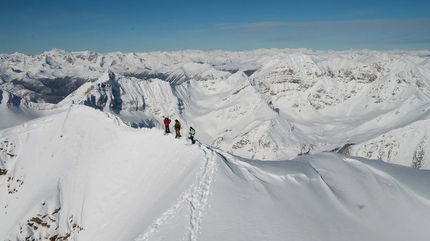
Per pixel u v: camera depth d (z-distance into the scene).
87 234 41.12
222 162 30.11
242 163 31.42
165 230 22.36
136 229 26.64
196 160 31.38
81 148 57.41
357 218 25.67
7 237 52.69
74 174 53.53
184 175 29.62
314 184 29.14
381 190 29.62
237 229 21.66
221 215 23.05
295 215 23.81
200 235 21.19
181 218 23.06
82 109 66.75
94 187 46.56
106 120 58.12
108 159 48.16
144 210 29.97
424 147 165.00
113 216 37.81
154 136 42.38
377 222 25.53
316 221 23.73
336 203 27.14
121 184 41.28
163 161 36.06
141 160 41.16
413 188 29.50
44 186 57.31
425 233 24.73
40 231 50.84
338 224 24.14
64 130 66.25
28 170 67.12
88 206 45.03
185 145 35.44
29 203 57.28
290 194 26.58
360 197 28.70
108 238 33.78
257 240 20.78
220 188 26.19
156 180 33.81
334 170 33.09
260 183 27.52
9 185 68.44
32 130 76.75
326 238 22.08
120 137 50.25
